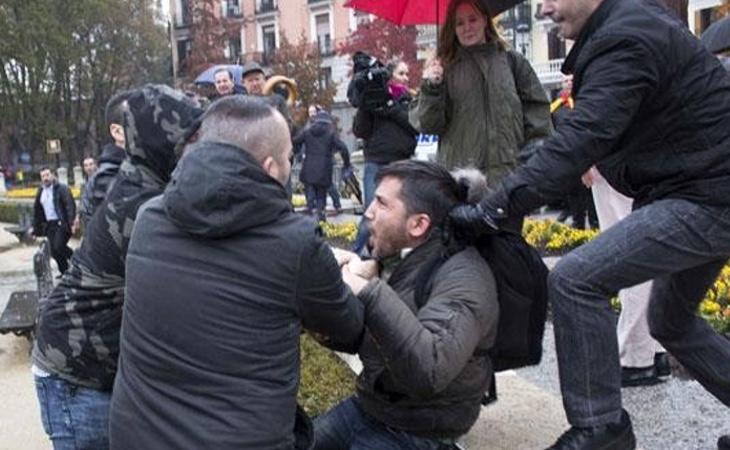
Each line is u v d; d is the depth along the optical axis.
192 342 2.02
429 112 4.49
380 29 34.94
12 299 7.88
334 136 14.56
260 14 52.22
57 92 46.94
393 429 2.69
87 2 42.72
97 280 2.66
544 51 37.50
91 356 2.71
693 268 2.98
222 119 2.21
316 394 4.03
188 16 53.19
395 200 2.64
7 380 6.15
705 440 3.66
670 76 2.55
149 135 2.62
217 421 2.00
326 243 2.15
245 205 2.01
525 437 3.38
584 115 2.50
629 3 2.59
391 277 2.70
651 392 4.26
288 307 2.06
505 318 2.65
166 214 2.11
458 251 2.62
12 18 41.09
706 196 2.62
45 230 12.44
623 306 4.30
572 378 2.70
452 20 4.36
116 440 2.12
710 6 26.19
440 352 2.35
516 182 2.51
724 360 3.16
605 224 4.34
